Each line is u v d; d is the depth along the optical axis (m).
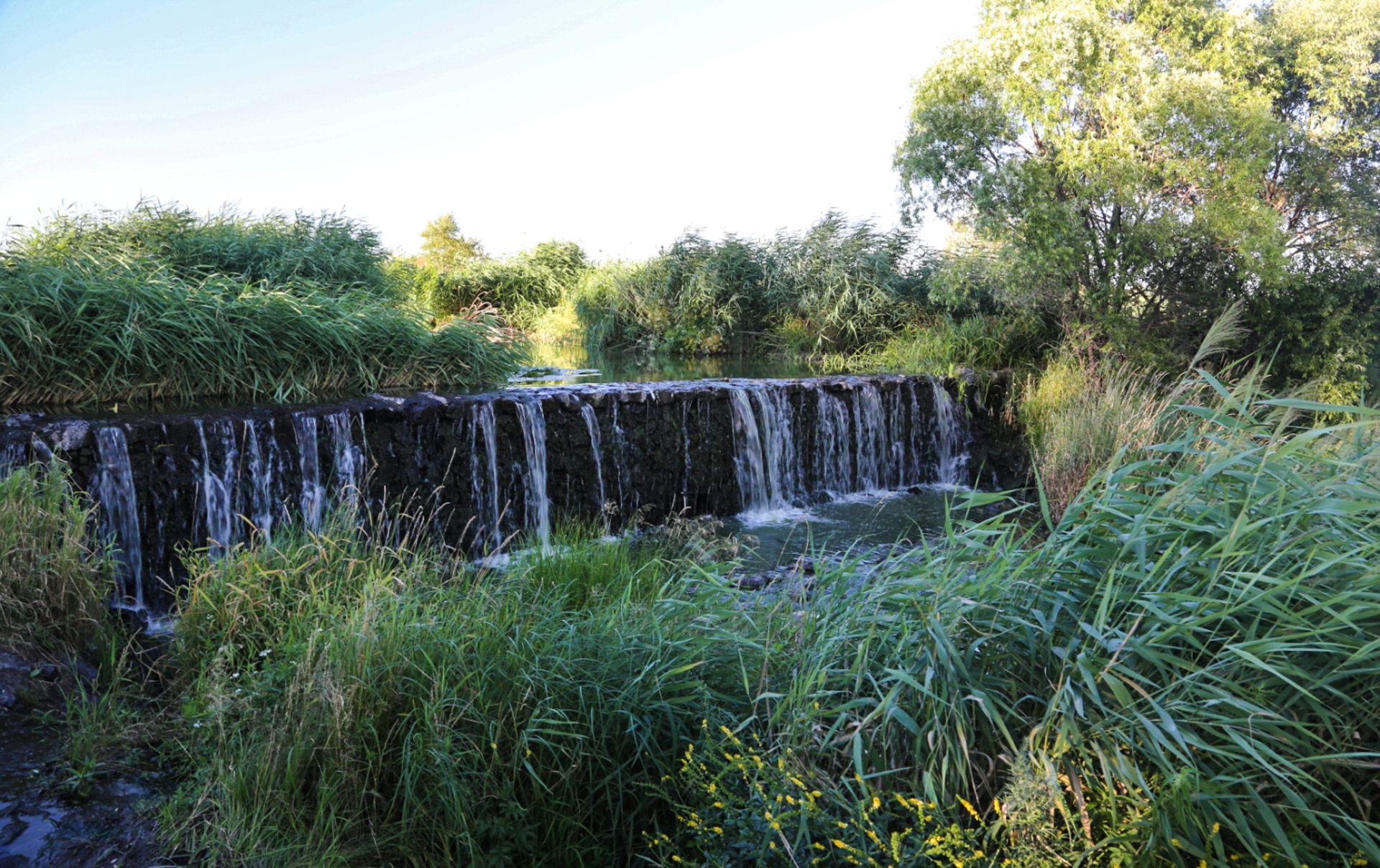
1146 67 12.12
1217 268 12.88
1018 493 10.38
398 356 9.83
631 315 22.08
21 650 4.28
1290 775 2.47
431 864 3.02
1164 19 13.69
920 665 3.13
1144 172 11.92
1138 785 2.60
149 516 6.54
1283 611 2.61
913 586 3.42
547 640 3.70
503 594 4.52
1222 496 3.20
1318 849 2.50
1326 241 13.34
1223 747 2.59
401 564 5.11
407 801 3.14
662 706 3.34
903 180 14.05
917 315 17.64
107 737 3.79
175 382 8.02
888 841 2.65
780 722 3.14
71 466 6.17
